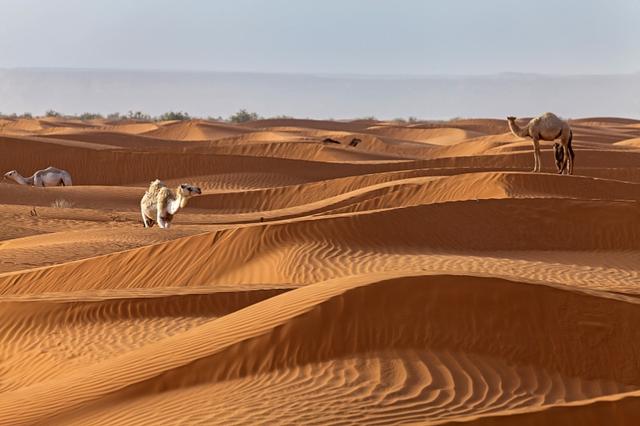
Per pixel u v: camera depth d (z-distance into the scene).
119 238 40.22
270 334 15.97
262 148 100.06
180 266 31.89
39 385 17.67
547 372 16.62
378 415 13.32
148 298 24.39
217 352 15.67
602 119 172.25
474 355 16.52
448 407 14.09
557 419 10.83
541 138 53.72
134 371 15.74
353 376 15.14
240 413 13.32
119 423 13.63
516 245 35.81
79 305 24.19
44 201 61.66
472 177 53.00
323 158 96.12
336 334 16.25
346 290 16.86
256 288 25.78
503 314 17.12
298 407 13.57
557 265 32.81
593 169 73.75
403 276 17.31
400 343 16.45
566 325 17.27
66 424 14.16
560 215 37.31
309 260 31.19
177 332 22.75
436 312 16.89
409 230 34.69
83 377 16.62
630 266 33.72
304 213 55.94
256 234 32.62
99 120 174.25
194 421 13.09
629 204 37.66
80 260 33.41
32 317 24.02
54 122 144.38
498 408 14.34
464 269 30.62
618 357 17.06
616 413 11.02
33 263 35.44
